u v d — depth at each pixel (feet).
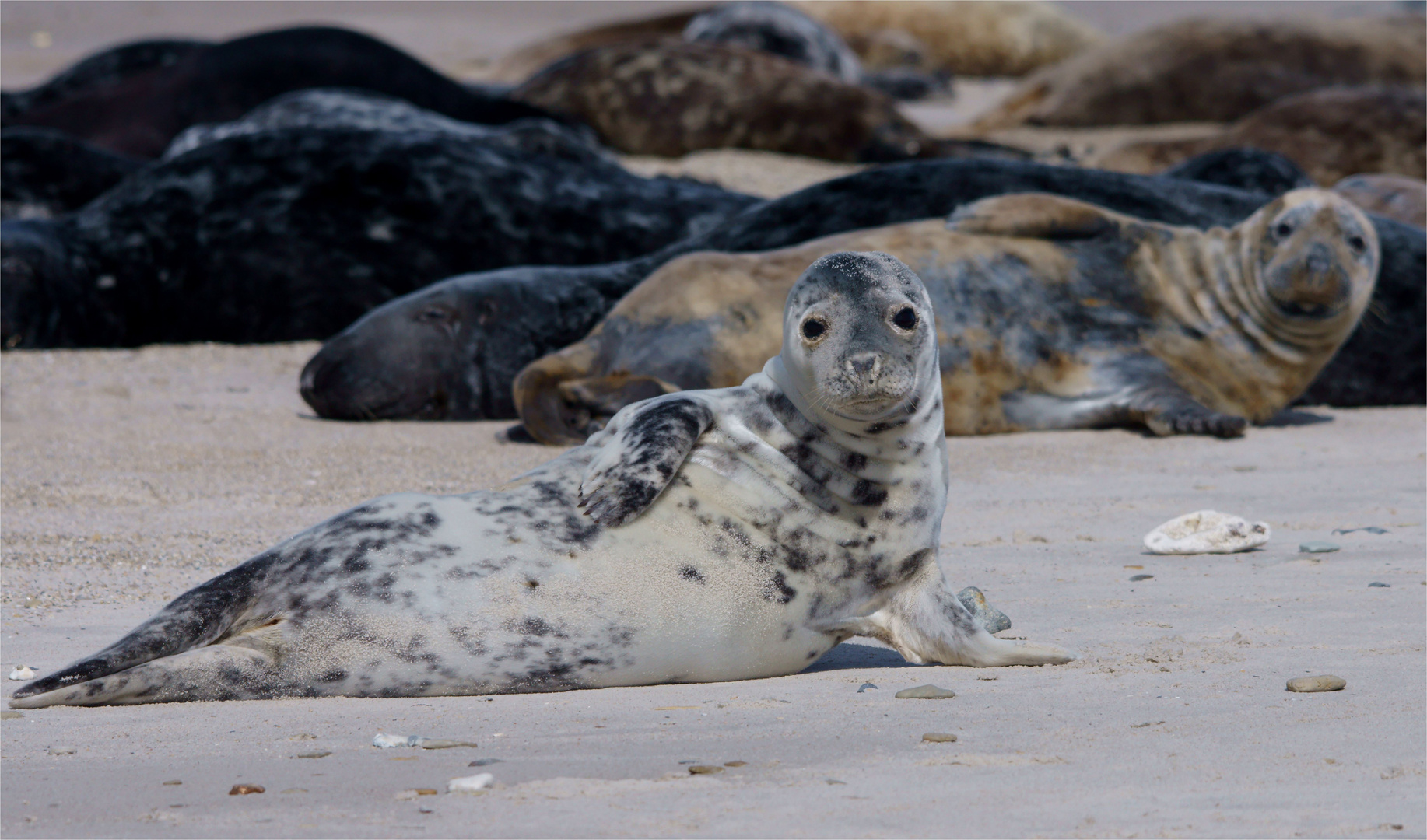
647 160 250.98
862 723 42.16
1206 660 49.26
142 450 98.37
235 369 134.92
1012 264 112.57
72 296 144.87
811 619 50.42
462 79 396.98
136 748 39.88
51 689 44.75
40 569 65.77
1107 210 119.75
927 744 39.34
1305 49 315.78
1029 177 127.54
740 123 251.80
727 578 48.88
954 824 31.91
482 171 149.28
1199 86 314.14
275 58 228.84
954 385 108.17
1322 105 237.66
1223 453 99.40
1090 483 89.61
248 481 88.17
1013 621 57.00
